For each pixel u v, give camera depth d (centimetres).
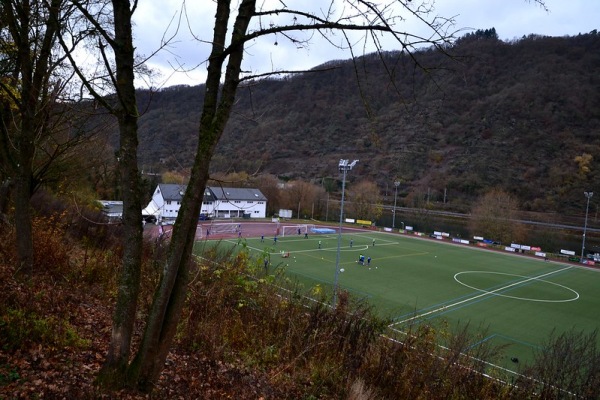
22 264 768
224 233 5191
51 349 534
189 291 877
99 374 421
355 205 7731
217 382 586
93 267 989
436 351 886
